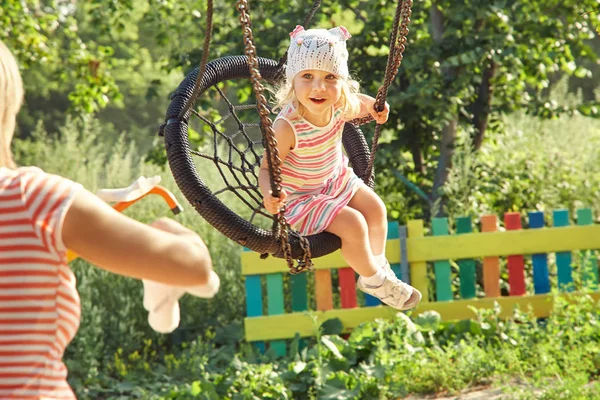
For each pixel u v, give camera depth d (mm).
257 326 6297
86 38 21109
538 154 9016
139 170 9172
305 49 2881
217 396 5148
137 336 6812
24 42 9516
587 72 8219
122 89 23094
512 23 7508
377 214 3186
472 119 8367
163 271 1545
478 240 6414
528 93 8516
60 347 1582
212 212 2826
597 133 10391
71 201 1513
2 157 1594
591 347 5434
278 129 2986
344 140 3453
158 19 9047
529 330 5781
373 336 5809
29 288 1506
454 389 5309
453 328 6074
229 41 8258
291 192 3145
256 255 6352
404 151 8164
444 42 7402
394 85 8062
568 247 6414
